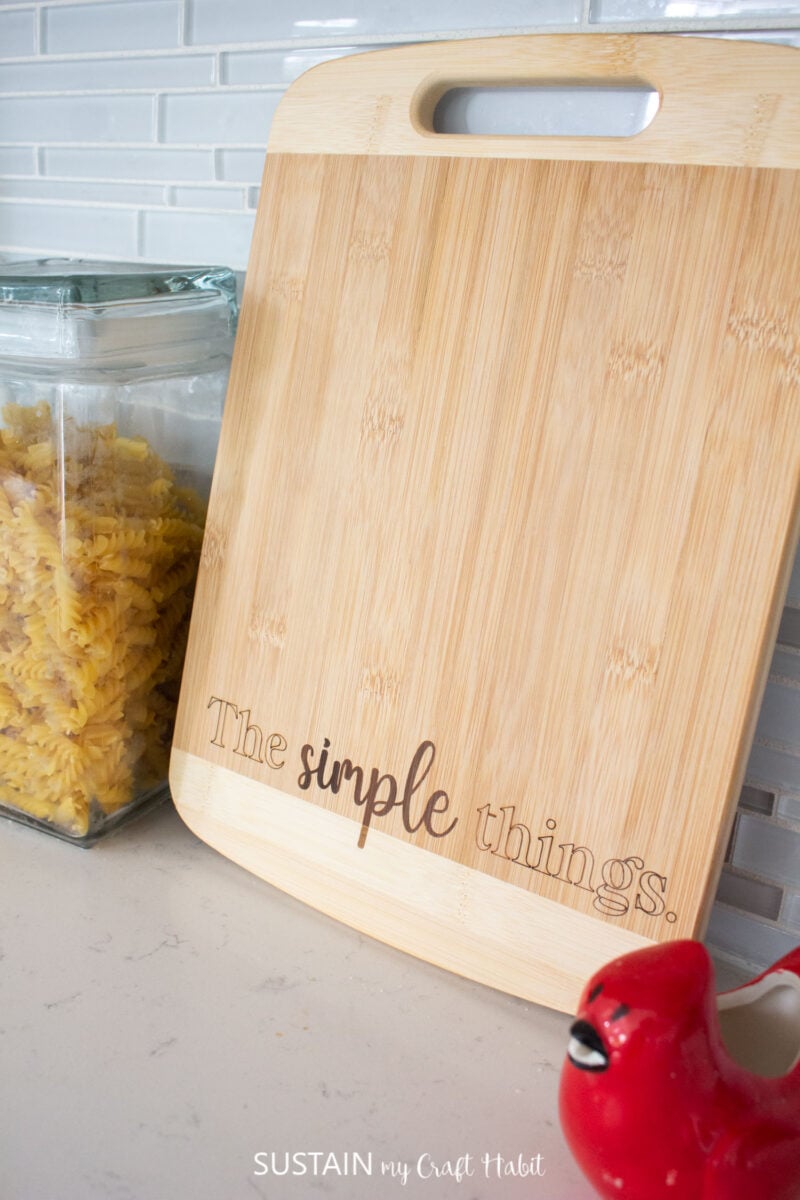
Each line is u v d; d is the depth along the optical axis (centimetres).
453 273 63
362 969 64
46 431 66
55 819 74
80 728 71
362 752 65
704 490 55
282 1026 58
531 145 61
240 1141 50
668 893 55
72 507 67
